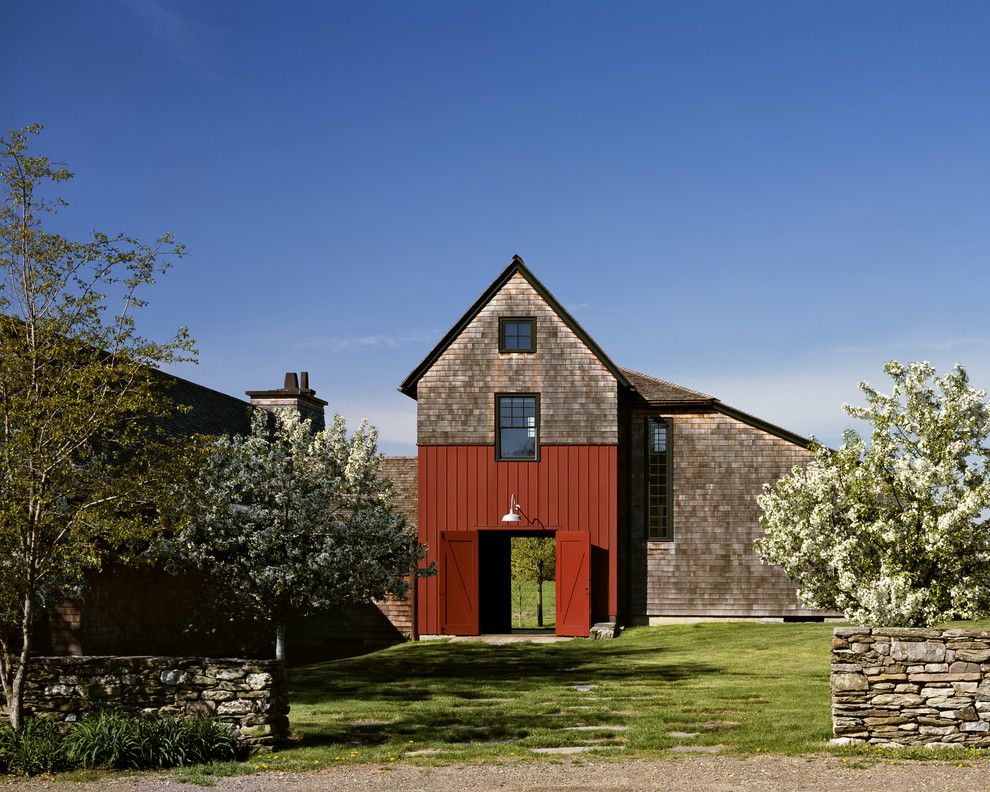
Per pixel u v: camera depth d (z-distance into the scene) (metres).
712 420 30.03
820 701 16.02
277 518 21.89
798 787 10.74
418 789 11.21
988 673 12.38
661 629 28.64
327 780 11.77
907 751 12.20
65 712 14.14
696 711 15.57
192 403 30.08
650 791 10.78
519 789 11.06
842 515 19.45
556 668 21.86
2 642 14.04
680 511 29.88
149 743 13.05
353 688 19.27
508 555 33.16
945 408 18.83
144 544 21.61
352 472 23.58
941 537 17.75
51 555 13.75
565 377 29.09
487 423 29.16
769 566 29.31
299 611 22.73
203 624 23.42
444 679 20.38
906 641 12.62
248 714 13.75
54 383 13.47
